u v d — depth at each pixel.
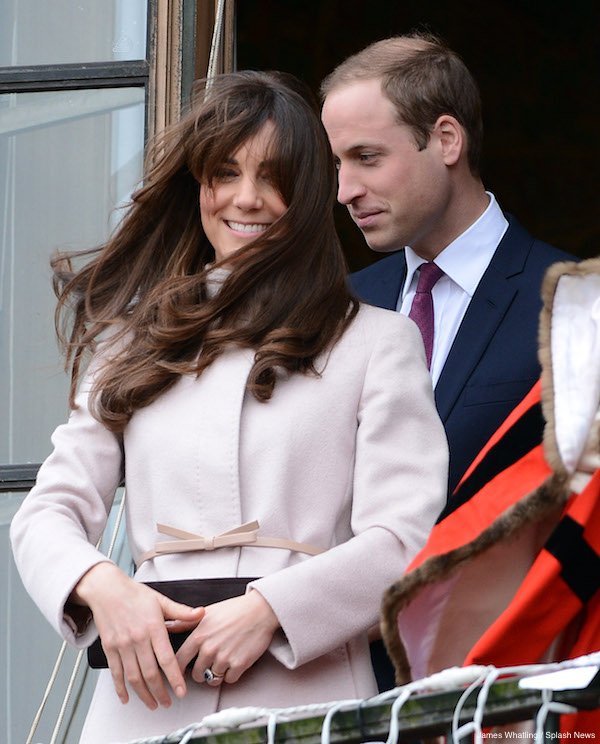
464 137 14.36
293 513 10.25
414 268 14.62
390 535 9.95
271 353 10.52
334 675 9.94
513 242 14.20
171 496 10.35
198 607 9.71
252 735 7.11
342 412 10.49
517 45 35.59
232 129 11.13
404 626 8.20
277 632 9.75
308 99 11.80
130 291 11.68
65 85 16.34
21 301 15.98
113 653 9.61
